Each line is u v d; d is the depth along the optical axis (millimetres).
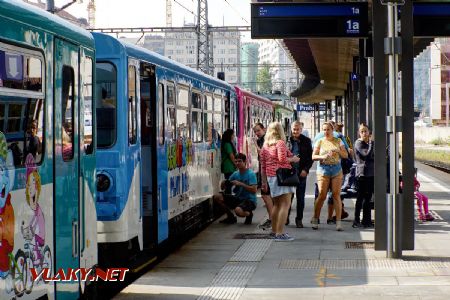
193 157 16812
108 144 11594
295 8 18453
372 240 15648
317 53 40406
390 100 13188
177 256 14094
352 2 18438
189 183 16328
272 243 15531
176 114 15094
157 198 13359
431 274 12039
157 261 14367
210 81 19344
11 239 7016
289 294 10727
